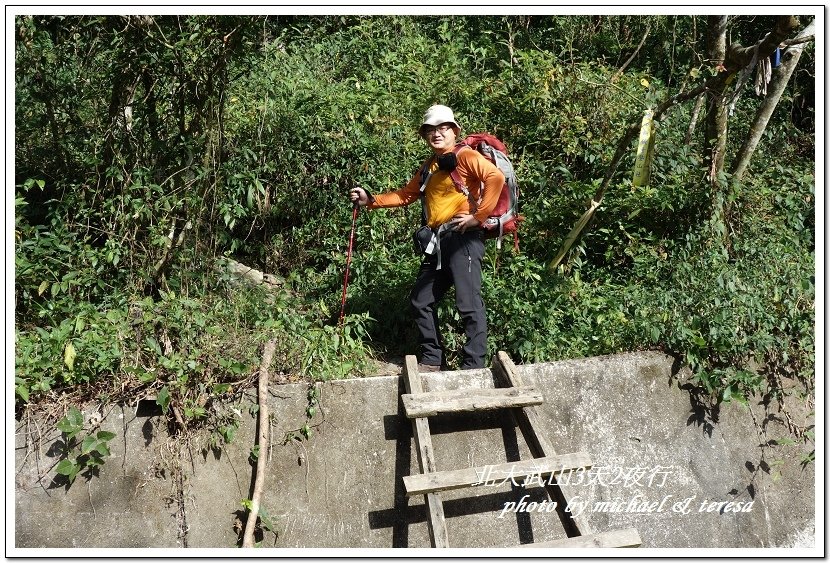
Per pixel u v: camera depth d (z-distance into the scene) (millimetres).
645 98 6883
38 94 5004
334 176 6203
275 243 6090
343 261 5578
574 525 3824
